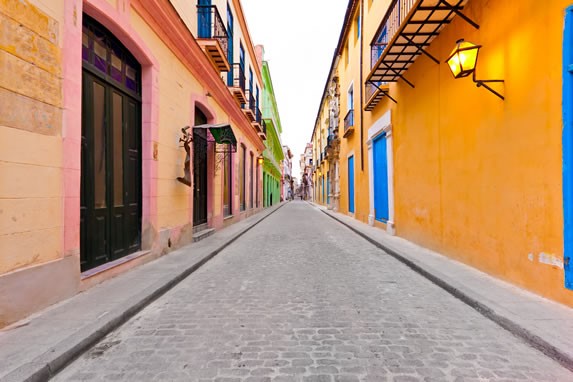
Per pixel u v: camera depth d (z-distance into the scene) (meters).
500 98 4.69
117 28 5.24
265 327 3.40
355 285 4.95
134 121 6.23
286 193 79.44
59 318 3.36
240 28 15.90
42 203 3.61
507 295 4.04
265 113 28.09
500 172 4.73
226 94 11.58
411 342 3.04
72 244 4.08
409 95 8.42
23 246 3.37
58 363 2.58
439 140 6.77
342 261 6.71
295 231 12.23
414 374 2.49
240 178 16.53
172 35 7.09
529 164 4.13
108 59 5.36
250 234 11.39
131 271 5.45
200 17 9.97
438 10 5.69
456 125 6.04
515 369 2.58
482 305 3.76
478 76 5.22
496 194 4.84
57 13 3.84
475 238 5.45
